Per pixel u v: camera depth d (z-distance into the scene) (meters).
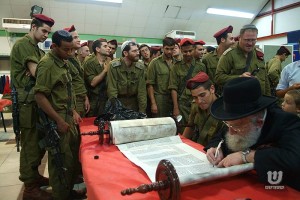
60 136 2.00
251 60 2.52
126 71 2.72
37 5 6.87
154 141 1.68
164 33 8.53
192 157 1.31
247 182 1.04
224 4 8.08
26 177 2.28
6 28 6.87
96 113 3.04
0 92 6.12
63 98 2.04
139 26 8.13
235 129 1.08
